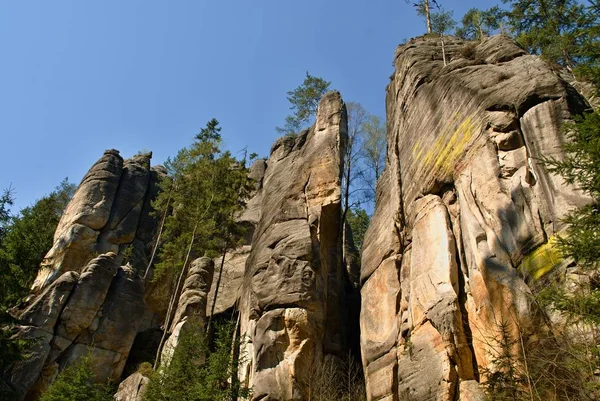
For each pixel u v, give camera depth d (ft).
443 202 72.02
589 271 47.42
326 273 95.76
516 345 51.60
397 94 101.09
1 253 88.02
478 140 68.23
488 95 70.03
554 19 95.86
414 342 66.33
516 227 57.72
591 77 48.42
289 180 110.93
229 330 81.20
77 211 149.18
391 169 93.56
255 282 92.58
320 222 98.63
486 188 63.77
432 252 68.69
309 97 156.66
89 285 121.70
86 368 89.61
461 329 60.29
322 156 108.27
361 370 88.33
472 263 62.03
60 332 114.21
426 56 97.60
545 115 60.70
